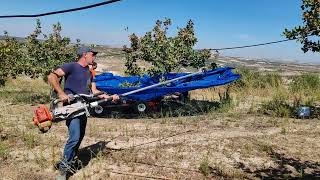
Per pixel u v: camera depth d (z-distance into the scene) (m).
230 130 4.52
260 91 7.81
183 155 3.61
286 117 5.25
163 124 4.86
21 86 9.41
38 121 2.97
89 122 4.95
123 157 3.53
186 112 5.74
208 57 6.03
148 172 3.24
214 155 3.63
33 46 6.81
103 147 3.84
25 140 4.00
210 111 5.77
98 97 3.15
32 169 3.31
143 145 3.91
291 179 3.18
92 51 3.10
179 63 6.06
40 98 6.94
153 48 6.03
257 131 4.51
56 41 6.86
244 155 3.64
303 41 5.16
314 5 4.98
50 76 2.98
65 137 4.17
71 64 3.04
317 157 3.67
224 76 6.02
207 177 3.17
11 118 5.15
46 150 3.72
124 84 6.03
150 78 6.23
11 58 6.75
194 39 6.02
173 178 3.13
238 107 6.14
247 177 3.19
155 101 5.66
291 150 3.84
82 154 3.64
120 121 5.06
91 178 3.12
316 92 7.44
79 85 3.06
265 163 3.49
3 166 3.36
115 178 3.13
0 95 7.31
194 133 4.36
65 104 3.06
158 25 6.04
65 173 3.05
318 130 4.59
